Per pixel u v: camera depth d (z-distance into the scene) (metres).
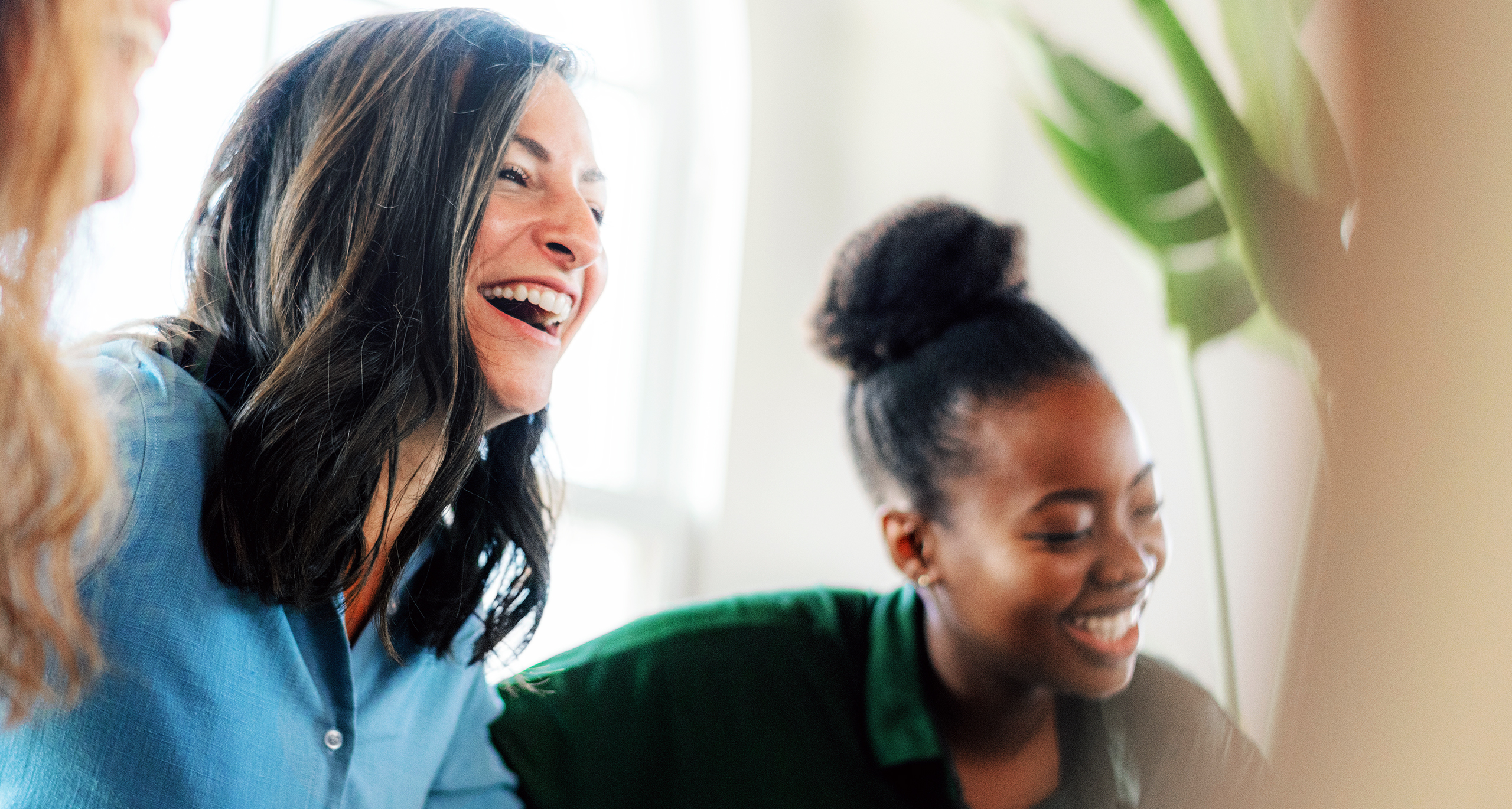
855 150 1.70
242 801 0.69
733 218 1.74
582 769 1.00
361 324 0.71
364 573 0.74
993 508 1.07
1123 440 1.08
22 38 0.47
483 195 0.76
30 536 0.52
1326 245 1.06
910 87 1.66
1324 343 1.00
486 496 0.86
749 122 1.75
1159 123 1.22
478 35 0.78
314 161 0.73
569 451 1.69
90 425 0.53
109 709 0.65
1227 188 1.15
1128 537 1.08
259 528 0.67
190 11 1.41
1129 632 1.07
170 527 0.67
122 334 0.72
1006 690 1.07
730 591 1.65
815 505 1.65
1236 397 1.22
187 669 0.67
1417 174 0.90
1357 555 0.88
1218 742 1.08
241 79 1.43
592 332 1.73
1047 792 1.06
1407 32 0.91
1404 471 0.87
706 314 1.75
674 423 1.73
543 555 0.89
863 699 1.06
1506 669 0.80
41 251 0.49
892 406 1.12
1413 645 0.84
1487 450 0.84
